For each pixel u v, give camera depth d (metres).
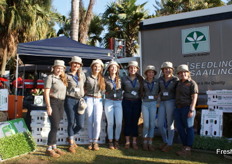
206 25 5.42
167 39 5.83
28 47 5.82
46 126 4.44
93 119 4.22
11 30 11.69
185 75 3.96
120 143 4.74
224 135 4.96
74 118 4.07
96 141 4.20
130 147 4.45
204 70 5.43
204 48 5.43
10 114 5.88
